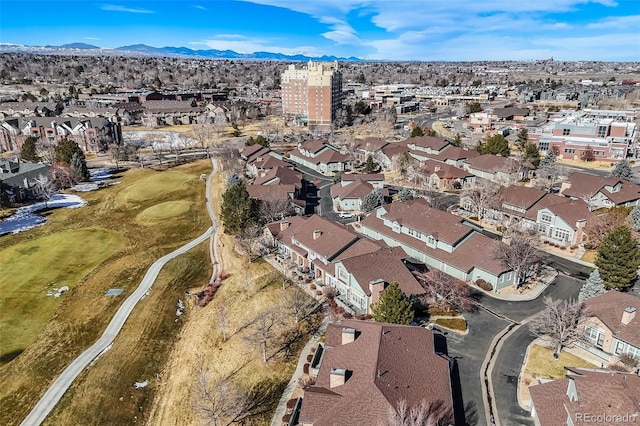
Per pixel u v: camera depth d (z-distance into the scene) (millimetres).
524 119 199000
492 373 44875
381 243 66312
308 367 46844
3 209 105000
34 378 50656
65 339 57500
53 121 169000
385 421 32938
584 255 71188
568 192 90625
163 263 76562
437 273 60719
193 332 56969
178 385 48219
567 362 45938
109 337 57406
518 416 39469
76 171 126438
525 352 48062
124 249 83688
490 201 86750
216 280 69938
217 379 47500
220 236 86750
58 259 79812
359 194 97312
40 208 107000
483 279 62375
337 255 63750
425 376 38906
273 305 58906
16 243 86812
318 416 35062
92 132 162750
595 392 35625
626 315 45688
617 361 45250
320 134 187625
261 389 45094
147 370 51281
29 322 61531
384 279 56688
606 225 71750
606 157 125562
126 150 149625
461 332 51688
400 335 43062
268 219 84250
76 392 48125
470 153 125875
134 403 46406
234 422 41250
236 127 197750
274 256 73688
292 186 98688
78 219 99812
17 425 44312
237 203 80188
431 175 110188
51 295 68125
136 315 61656
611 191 87812
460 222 69812
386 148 135125
